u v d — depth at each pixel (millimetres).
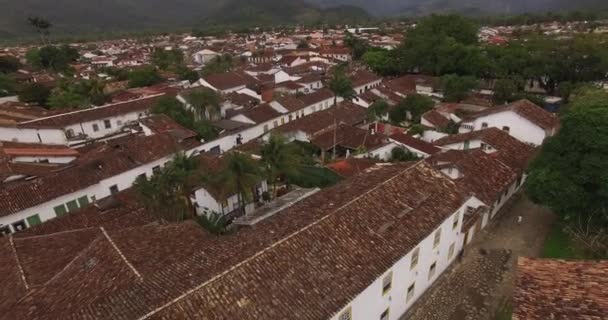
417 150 41156
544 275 14383
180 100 57719
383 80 85875
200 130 49250
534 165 26844
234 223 28797
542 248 26297
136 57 131375
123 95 70250
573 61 65875
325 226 17969
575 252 24516
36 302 16609
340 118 54719
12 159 37938
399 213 20016
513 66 71500
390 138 44375
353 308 16281
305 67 96438
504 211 31062
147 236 21141
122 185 38219
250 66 104375
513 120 41062
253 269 15188
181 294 13812
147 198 29172
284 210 23250
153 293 14773
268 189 37312
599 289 13195
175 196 30234
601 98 26188
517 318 12930
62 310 15570
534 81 76375
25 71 101125
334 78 66812
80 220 27266
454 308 21766
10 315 16078
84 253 19609
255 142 46938
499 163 31625
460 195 22594
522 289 14016
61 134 49312
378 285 17453
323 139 46969
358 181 23875
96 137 52781
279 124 58031
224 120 55344
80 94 68000
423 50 83500
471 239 27219
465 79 68188
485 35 139375
